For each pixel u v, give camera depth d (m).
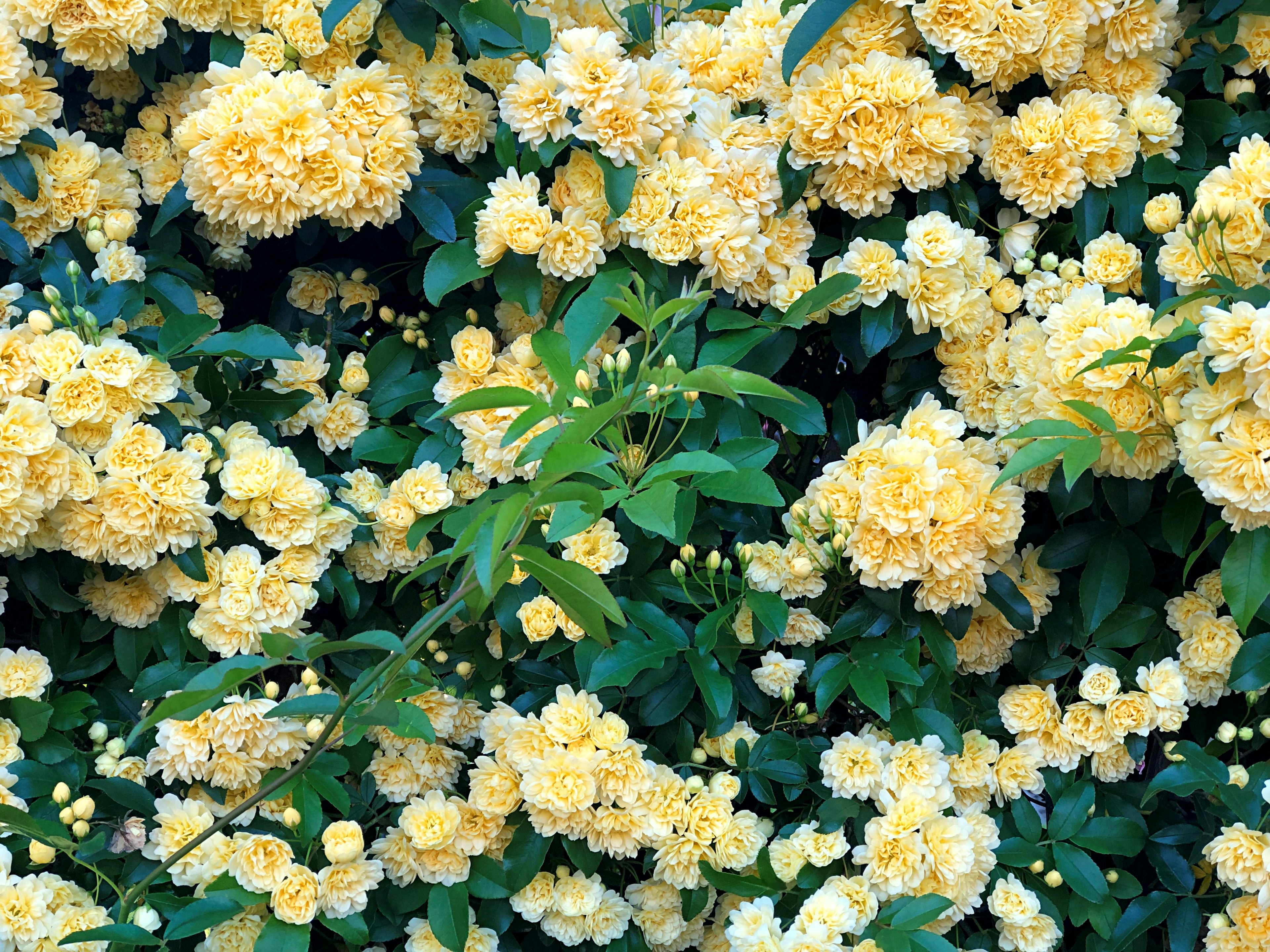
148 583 1.30
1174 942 1.28
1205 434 1.24
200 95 1.31
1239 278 1.27
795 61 1.28
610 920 1.29
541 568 1.14
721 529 1.33
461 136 1.34
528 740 1.27
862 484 1.26
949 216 1.33
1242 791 1.26
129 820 1.27
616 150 1.28
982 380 1.32
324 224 1.36
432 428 1.33
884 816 1.27
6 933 1.22
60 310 1.26
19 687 1.26
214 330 1.29
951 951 1.22
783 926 1.29
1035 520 1.35
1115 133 1.29
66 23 1.29
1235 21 1.32
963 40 1.28
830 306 1.30
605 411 1.15
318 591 1.31
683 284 1.30
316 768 1.26
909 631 1.29
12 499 1.24
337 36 1.32
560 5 1.36
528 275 1.31
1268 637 1.27
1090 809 1.29
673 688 1.30
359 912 1.28
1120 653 1.34
